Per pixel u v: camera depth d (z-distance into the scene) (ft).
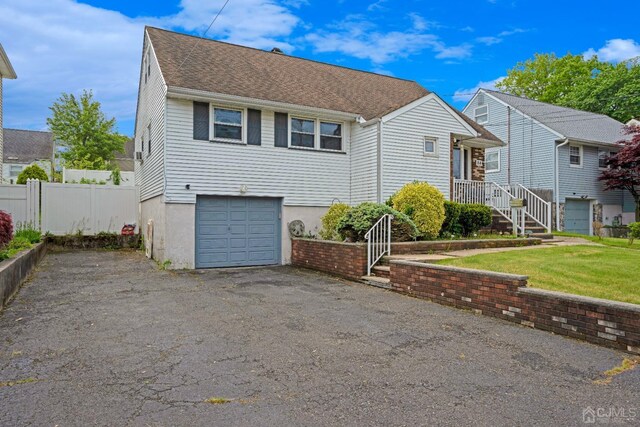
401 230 32.94
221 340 16.12
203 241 37.73
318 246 35.55
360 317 19.72
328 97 45.42
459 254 30.91
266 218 40.78
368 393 11.48
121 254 44.93
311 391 11.59
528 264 25.79
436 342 15.99
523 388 11.82
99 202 51.47
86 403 10.82
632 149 62.59
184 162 36.50
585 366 13.52
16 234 37.73
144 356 14.34
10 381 12.21
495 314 19.66
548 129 67.15
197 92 35.63
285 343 15.79
